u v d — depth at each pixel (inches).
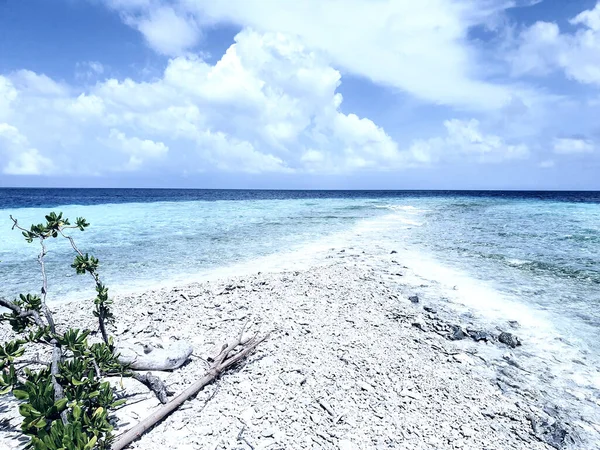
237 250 807.7
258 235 1042.1
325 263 669.3
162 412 206.2
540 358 323.9
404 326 373.4
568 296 492.7
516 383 282.2
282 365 270.4
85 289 514.0
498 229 1170.6
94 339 314.2
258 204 2751.0
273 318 361.4
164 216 1644.9
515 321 401.4
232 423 206.4
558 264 678.5
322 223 1368.1
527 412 247.1
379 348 314.8
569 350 339.3
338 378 259.4
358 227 1237.7
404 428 216.1
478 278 578.2
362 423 216.1
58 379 195.3
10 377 186.4
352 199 3895.2
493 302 465.1
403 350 317.7
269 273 556.7
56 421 163.0
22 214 1646.2
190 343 302.4
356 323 365.4
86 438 160.1
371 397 242.2
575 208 2176.4
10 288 518.6
